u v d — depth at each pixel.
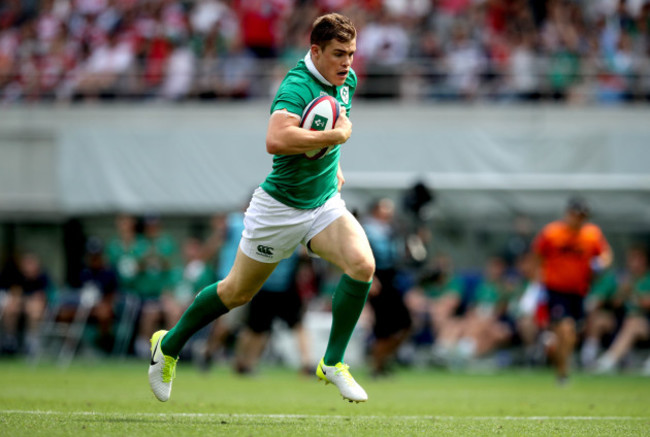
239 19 65.50
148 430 15.32
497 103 59.69
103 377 36.75
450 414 21.31
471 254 55.41
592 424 18.72
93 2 70.06
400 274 43.22
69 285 58.44
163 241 52.53
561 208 54.16
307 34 66.56
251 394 28.47
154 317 51.78
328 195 17.55
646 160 53.97
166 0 68.44
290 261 39.47
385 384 36.62
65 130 56.81
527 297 50.81
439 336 52.19
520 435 16.14
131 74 63.03
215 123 60.62
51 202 58.00
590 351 49.91
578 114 58.97
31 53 68.75
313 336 50.38
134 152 56.06
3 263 60.50
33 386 30.11
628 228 55.25
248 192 55.19
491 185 53.69
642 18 65.38
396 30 64.50
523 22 65.06
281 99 16.78
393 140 55.03
